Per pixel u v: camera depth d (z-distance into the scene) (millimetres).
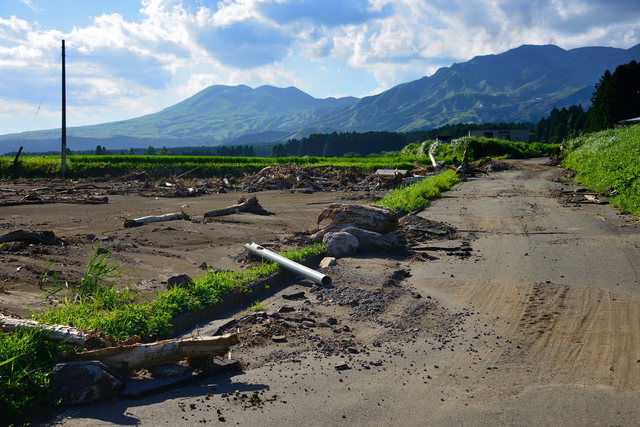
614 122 76250
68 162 47344
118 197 26984
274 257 10375
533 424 4488
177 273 10250
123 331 6129
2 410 4320
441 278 10109
